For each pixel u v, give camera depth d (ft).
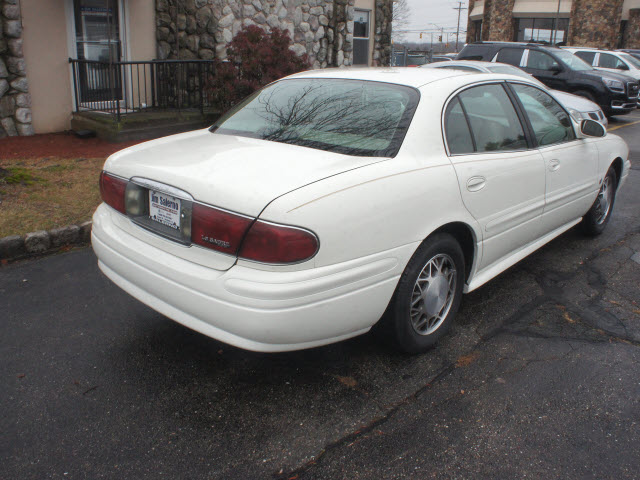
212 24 34.83
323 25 42.93
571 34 98.17
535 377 10.05
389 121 9.95
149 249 9.20
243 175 8.38
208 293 8.18
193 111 31.32
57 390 9.31
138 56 32.35
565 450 8.20
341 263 8.29
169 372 9.95
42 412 8.73
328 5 42.86
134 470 7.61
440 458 7.97
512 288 13.97
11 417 8.59
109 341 10.93
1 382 9.45
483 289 13.89
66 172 21.40
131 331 11.34
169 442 8.18
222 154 9.41
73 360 10.21
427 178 9.52
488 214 11.10
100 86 31.12
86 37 30.19
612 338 11.55
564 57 46.73
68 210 17.22
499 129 11.87
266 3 37.73
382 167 8.98
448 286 10.73
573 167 14.29
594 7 94.22
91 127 28.76
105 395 9.23
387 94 10.58
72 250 15.49
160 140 11.21
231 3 35.53
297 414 8.87
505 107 12.32
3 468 7.54
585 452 8.16
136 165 9.52
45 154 24.70
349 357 10.57
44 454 7.84
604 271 15.20
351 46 46.01
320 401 9.22
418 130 9.82
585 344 11.27
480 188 10.70
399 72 11.70
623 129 44.62
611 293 13.80
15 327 11.27
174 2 33.04
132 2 31.30
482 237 11.14
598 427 8.73
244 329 7.95
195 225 8.34
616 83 45.50
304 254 7.86
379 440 8.31
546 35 105.60
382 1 53.52
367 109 10.35
